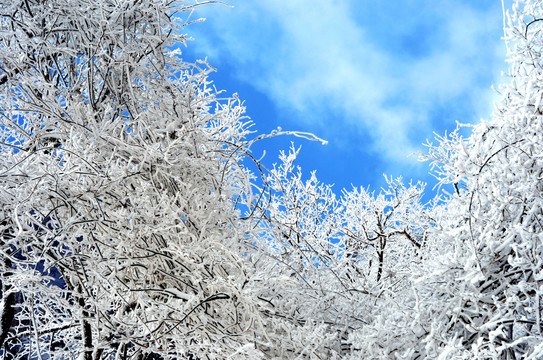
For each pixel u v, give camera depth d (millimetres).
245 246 4289
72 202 3682
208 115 4402
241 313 3816
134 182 4055
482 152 3939
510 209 3812
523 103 3779
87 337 4324
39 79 4184
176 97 4309
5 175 3400
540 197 3631
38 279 3393
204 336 3648
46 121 4133
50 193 3545
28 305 3746
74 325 4527
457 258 3859
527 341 3643
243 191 4309
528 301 3576
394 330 4004
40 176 3357
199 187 4180
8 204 3393
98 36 4438
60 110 4254
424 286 4215
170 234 3709
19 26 4320
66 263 3703
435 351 3631
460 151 3887
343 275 5691
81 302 4074
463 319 3975
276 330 4172
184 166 4141
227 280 3633
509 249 3826
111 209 3912
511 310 3543
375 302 4820
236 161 4285
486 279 3885
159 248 3842
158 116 4312
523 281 3488
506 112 3830
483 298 3830
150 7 4402
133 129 4297
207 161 4129
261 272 3643
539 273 3516
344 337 4621
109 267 3730
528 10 3881
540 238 3498
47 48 4305
